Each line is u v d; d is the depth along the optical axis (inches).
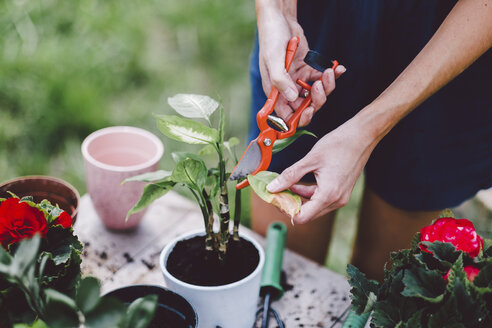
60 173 77.4
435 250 27.6
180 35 103.7
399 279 27.4
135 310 24.4
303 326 36.9
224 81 95.8
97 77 90.0
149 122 85.2
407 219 49.7
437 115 42.8
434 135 43.8
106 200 40.7
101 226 44.1
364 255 55.2
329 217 53.0
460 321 25.1
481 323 25.8
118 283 39.3
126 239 43.0
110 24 100.2
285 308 38.0
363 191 52.2
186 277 32.5
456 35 33.5
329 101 45.2
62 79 86.1
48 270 28.4
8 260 25.9
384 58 42.9
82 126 83.0
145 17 105.3
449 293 26.1
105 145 43.1
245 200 71.0
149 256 41.7
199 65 98.8
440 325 25.2
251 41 104.7
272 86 36.8
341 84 43.8
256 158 32.9
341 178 33.2
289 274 40.7
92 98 85.4
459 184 47.4
